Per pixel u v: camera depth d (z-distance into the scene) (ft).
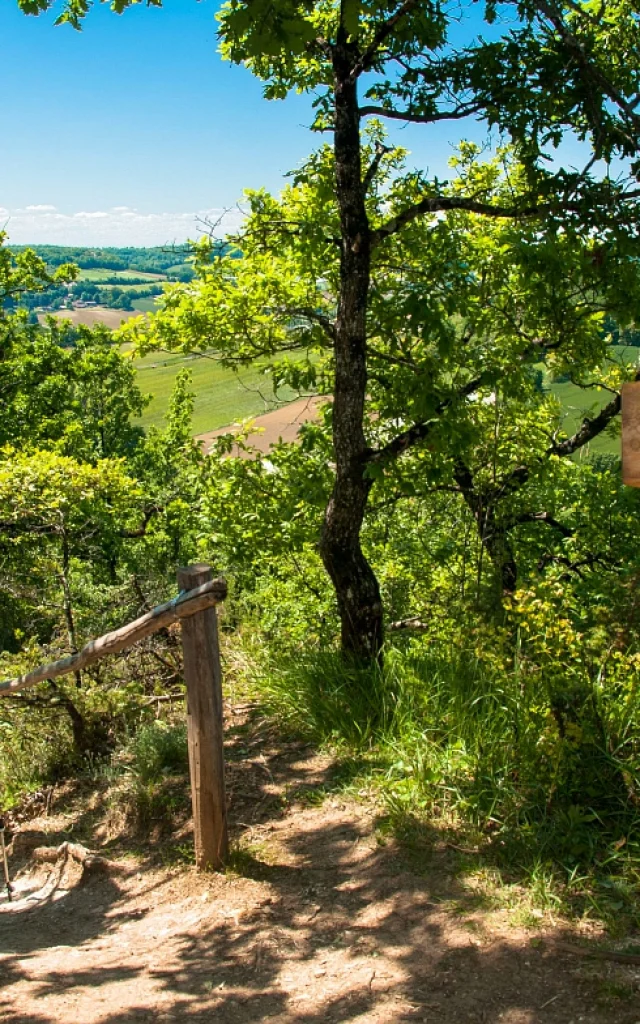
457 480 28.96
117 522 48.47
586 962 10.27
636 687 14.08
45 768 21.11
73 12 19.17
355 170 19.52
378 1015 9.79
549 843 12.53
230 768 17.52
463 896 11.95
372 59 19.42
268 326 26.99
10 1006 10.61
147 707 22.85
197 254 25.44
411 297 19.94
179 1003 10.53
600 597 26.37
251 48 12.73
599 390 33.37
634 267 20.12
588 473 34.78
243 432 31.32
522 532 33.32
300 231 23.21
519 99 19.15
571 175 19.56
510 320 25.07
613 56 20.57
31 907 14.90
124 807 17.31
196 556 58.44
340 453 20.29
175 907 13.55
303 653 21.84
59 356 79.82
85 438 79.61
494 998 9.88
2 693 18.17
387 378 26.30
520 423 30.66
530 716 14.49
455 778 14.51
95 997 10.82
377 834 13.99
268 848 14.48
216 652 13.93
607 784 13.32
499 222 26.55
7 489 29.55
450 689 16.78
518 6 18.66
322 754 17.38
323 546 20.59
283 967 11.15
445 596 25.30
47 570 28.17
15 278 78.59
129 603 25.35
